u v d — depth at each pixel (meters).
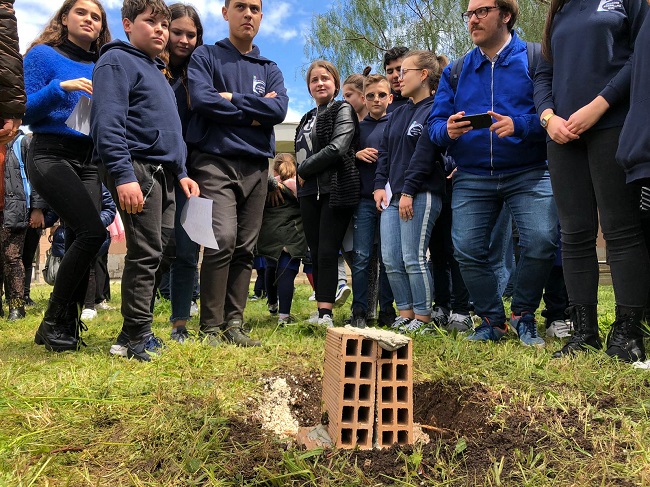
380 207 4.46
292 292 4.98
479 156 3.65
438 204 4.14
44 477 1.72
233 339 3.71
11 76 2.79
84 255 3.47
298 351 3.33
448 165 4.63
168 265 4.16
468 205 3.74
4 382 2.57
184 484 1.66
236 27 3.90
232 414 2.19
